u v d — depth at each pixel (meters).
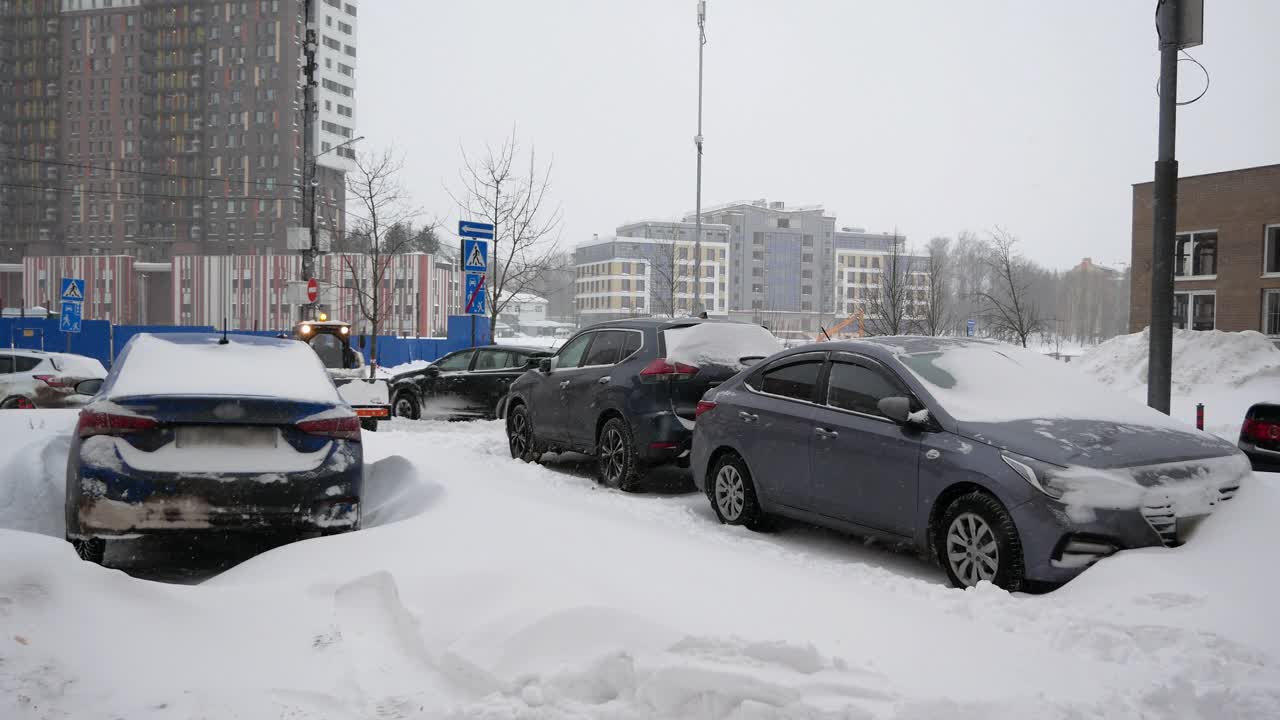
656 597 4.30
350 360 15.13
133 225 132.50
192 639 3.85
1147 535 4.90
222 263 113.75
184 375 5.85
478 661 3.64
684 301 112.31
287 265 111.00
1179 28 9.61
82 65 134.75
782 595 4.55
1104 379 23.02
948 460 5.46
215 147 127.56
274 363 6.31
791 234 164.00
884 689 3.36
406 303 97.69
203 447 5.49
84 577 3.95
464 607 4.17
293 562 5.08
